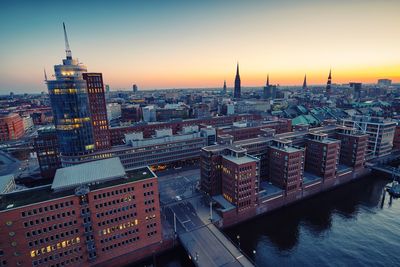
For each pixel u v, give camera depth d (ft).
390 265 276.21
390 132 590.14
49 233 238.68
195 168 563.89
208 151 380.78
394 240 318.04
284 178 401.90
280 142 427.33
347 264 278.67
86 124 484.74
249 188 355.77
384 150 590.55
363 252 297.33
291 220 366.63
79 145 484.74
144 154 535.60
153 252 293.84
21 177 527.40
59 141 490.90
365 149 508.94
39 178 528.63
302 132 517.55
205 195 404.77
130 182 271.90
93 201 253.44
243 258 269.03
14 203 233.96
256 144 431.43
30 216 229.04
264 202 378.53
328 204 412.16
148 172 303.68
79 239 253.24
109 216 264.11
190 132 620.08
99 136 518.78
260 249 303.68
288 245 311.06
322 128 552.82
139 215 280.10
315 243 314.35
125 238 276.21
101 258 266.77
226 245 289.53
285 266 275.80
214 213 356.59
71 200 244.01
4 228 220.43
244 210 358.02
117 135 649.20
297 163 402.11
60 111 469.98
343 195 444.14
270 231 340.59
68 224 245.86
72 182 261.03
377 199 426.92
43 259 239.71
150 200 284.61
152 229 290.56
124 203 269.85
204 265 258.78
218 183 393.50
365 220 363.35
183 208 374.22
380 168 531.91
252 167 351.46
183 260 291.17
